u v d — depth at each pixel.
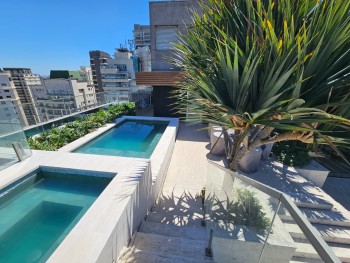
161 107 10.34
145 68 15.57
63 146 5.71
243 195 1.86
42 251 2.61
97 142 7.10
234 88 2.02
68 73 43.75
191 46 3.04
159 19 8.78
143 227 3.10
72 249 1.81
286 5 1.96
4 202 3.29
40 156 4.22
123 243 2.43
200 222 3.38
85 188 3.69
